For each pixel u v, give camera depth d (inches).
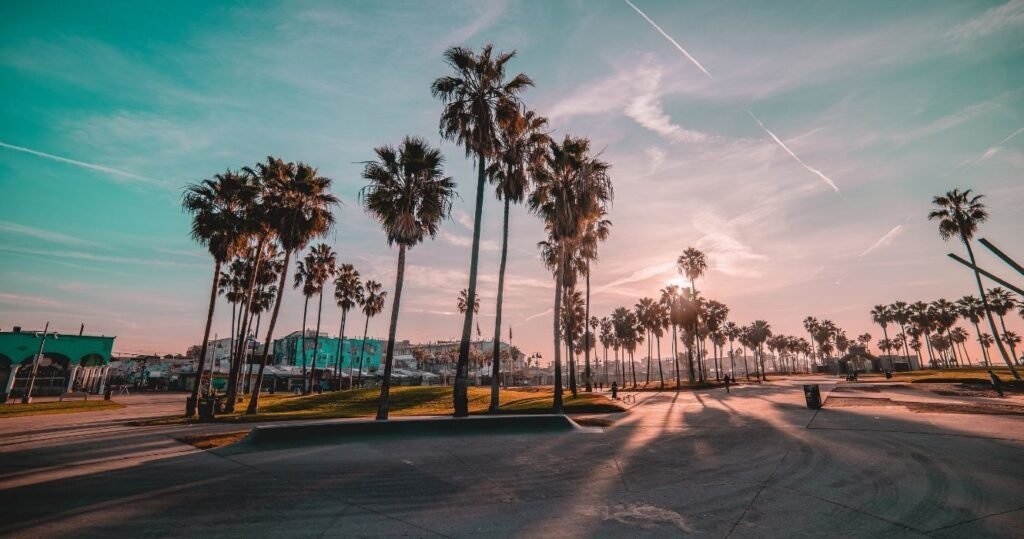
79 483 283.3
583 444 437.4
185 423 684.1
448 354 4586.6
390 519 215.9
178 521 210.4
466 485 281.9
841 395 994.7
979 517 203.3
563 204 901.8
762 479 284.5
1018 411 573.6
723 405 864.9
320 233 1033.5
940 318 3939.5
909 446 365.4
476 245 735.1
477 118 740.0
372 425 496.7
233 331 1991.9
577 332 2605.8
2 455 384.8
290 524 207.6
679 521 210.8
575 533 196.9
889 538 183.8
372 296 2598.4
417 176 751.7
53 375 1911.9
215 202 961.5
